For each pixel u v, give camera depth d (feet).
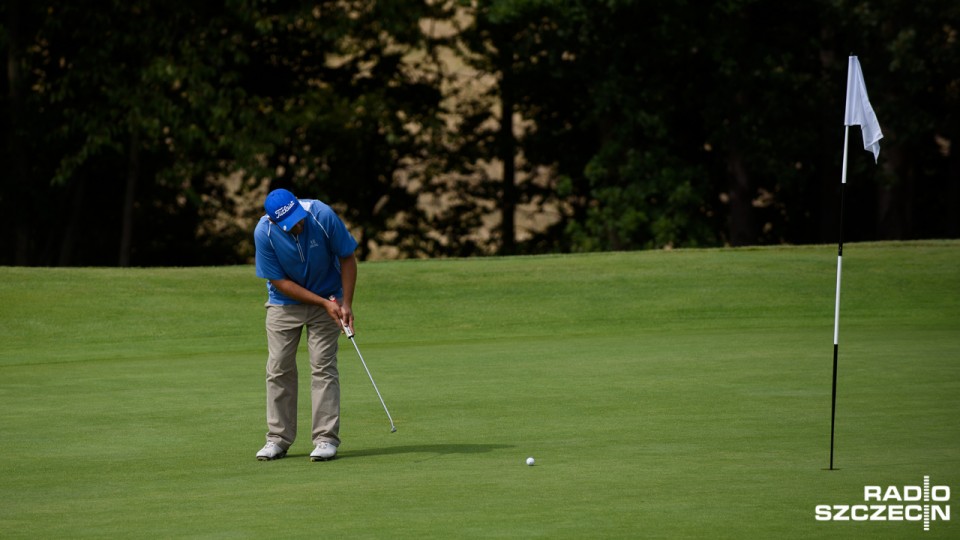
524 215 493.36
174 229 460.55
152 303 212.84
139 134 406.21
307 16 399.85
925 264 247.09
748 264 247.91
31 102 401.08
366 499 75.05
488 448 92.94
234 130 398.83
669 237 413.59
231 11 394.32
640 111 410.72
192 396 126.00
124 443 99.04
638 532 64.44
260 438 101.19
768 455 86.28
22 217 417.90
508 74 458.09
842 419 101.55
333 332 94.12
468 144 479.41
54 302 209.97
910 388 119.34
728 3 397.60
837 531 64.03
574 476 80.48
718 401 113.39
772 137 421.18
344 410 114.83
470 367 144.87
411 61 469.98
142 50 395.14
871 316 206.28
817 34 440.04
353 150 442.50
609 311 213.05
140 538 66.18
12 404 121.19
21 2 408.26
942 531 63.82
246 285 230.07
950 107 451.12
